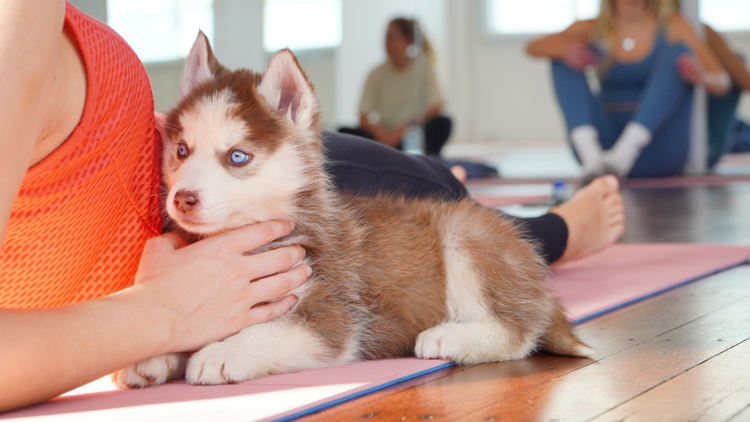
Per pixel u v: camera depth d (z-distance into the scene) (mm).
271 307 1461
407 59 9258
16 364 1068
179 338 1308
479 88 11891
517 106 11789
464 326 1637
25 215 1196
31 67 1023
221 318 1375
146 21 8633
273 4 9039
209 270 1375
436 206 1869
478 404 1233
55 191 1199
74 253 1328
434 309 1694
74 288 1407
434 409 1205
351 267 1596
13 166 1012
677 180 7031
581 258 2781
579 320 1933
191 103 1583
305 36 9211
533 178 7480
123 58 1305
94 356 1159
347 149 2154
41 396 1115
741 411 1152
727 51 8117
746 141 9539
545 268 1884
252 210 1545
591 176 6957
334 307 1528
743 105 9781
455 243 1747
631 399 1237
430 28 10484
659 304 2135
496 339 1607
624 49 7523
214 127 1516
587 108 7613
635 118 7266
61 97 1145
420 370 1463
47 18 1058
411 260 1682
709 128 8125
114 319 1213
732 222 4102
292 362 1417
